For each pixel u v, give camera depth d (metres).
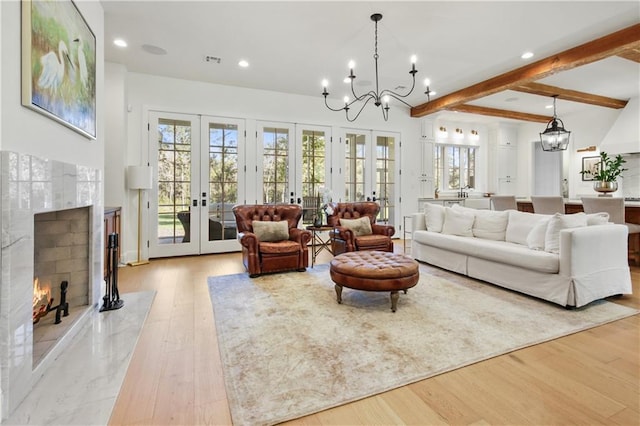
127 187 4.71
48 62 1.90
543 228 3.25
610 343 2.20
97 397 1.62
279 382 1.74
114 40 3.84
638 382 1.75
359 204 5.21
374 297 3.14
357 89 5.68
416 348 2.11
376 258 3.15
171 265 4.57
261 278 3.85
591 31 3.58
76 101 2.35
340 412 1.52
